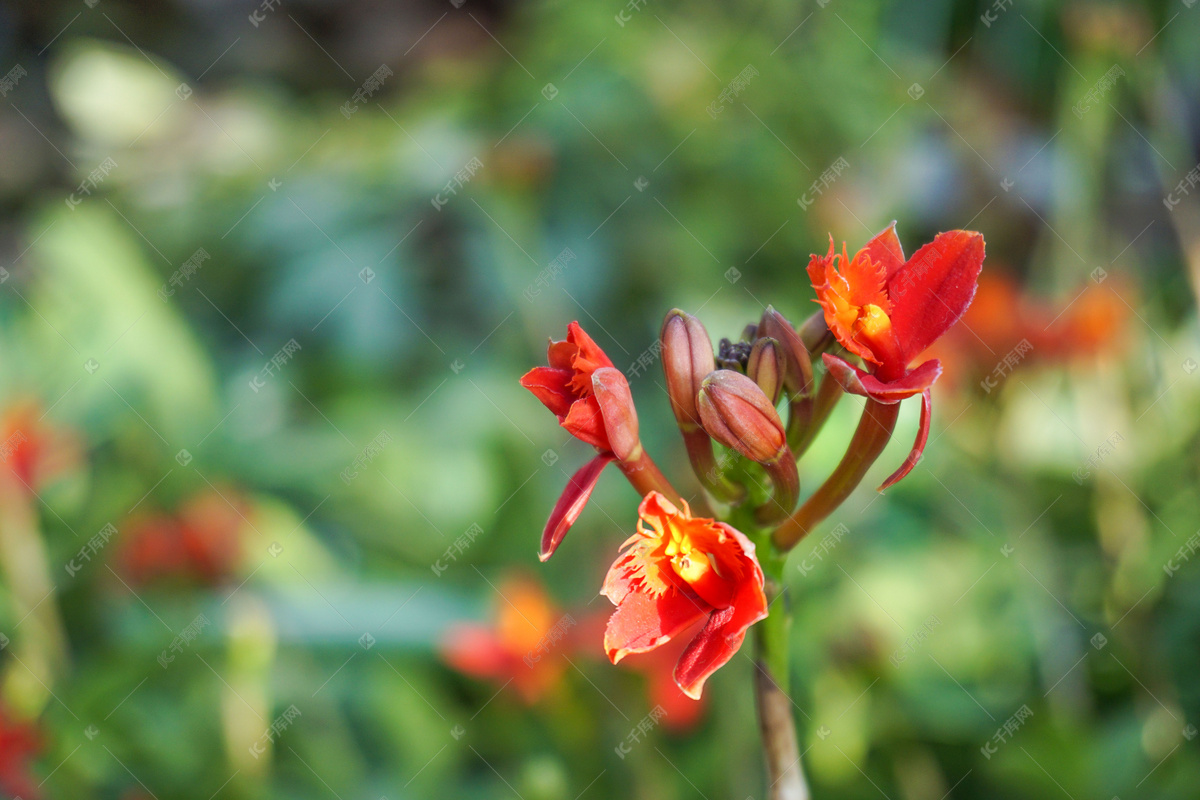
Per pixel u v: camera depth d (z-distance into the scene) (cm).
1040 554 73
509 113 109
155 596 74
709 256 99
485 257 102
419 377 101
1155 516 74
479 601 75
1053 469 77
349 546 87
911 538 73
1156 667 68
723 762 65
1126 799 64
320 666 70
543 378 55
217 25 158
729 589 53
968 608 70
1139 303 93
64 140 142
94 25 153
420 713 67
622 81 103
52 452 73
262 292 111
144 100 132
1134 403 82
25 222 135
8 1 150
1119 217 106
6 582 69
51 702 66
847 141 103
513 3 151
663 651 65
